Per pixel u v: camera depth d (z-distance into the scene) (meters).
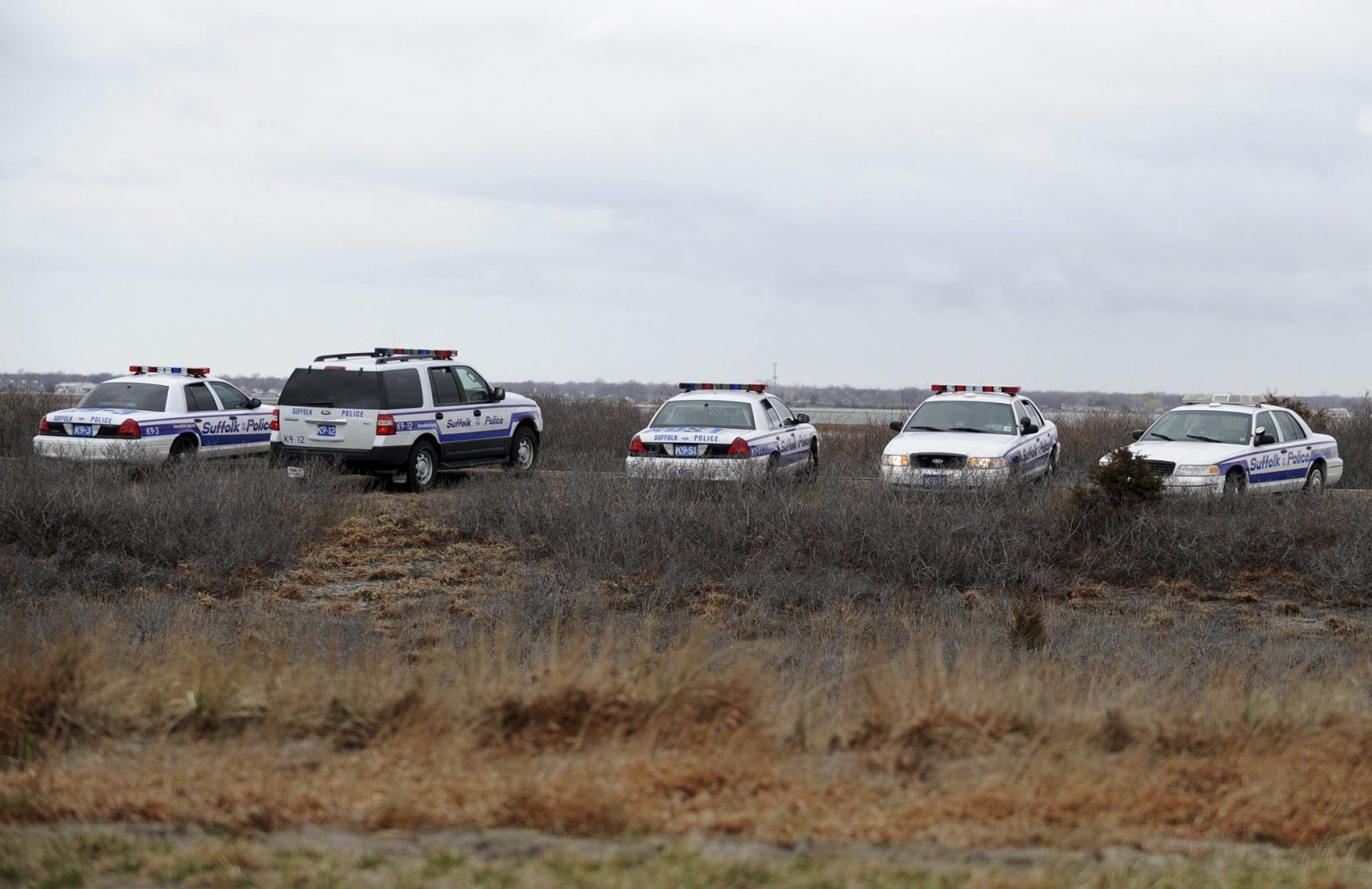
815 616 49.22
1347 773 24.34
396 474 74.56
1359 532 59.47
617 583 54.47
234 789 22.06
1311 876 19.38
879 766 24.08
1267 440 74.12
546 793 21.48
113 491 61.81
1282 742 25.97
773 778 22.92
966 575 57.09
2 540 57.19
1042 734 25.31
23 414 107.38
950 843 20.33
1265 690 29.89
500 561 58.06
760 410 74.50
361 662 30.94
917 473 65.94
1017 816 21.50
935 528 59.16
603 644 36.19
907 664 31.47
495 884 18.08
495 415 82.38
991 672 29.81
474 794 21.80
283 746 25.41
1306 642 44.03
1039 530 61.00
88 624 40.41
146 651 33.16
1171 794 22.92
